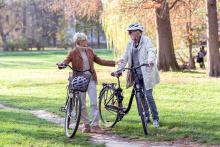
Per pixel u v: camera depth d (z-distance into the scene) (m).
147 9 40.94
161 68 42.25
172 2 41.97
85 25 115.75
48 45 141.00
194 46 60.88
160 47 42.44
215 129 13.26
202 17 50.34
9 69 55.09
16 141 11.73
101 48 135.50
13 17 133.50
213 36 35.31
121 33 42.56
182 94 23.20
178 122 14.31
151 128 13.45
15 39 133.12
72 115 12.52
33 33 135.00
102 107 14.21
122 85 28.56
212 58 35.16
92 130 13.24
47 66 61.62
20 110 19.02
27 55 103.44
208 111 16.91
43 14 134.88
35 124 14.77
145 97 13.02
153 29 44.94
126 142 11.89
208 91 24.22
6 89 30.19
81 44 13.19
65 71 47.56
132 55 13.38
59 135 12.67
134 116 15.65
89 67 13.12
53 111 18.09
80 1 47.47
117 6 41.06
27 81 34.66
